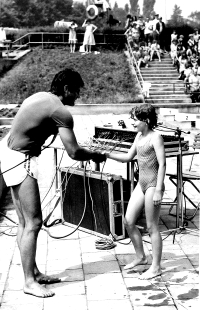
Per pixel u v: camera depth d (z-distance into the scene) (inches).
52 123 195.5
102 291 199.3
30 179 194.2
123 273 217.2
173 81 1077.8
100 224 260.8
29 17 4323.3
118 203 253.8
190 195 351.9
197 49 1167.6
